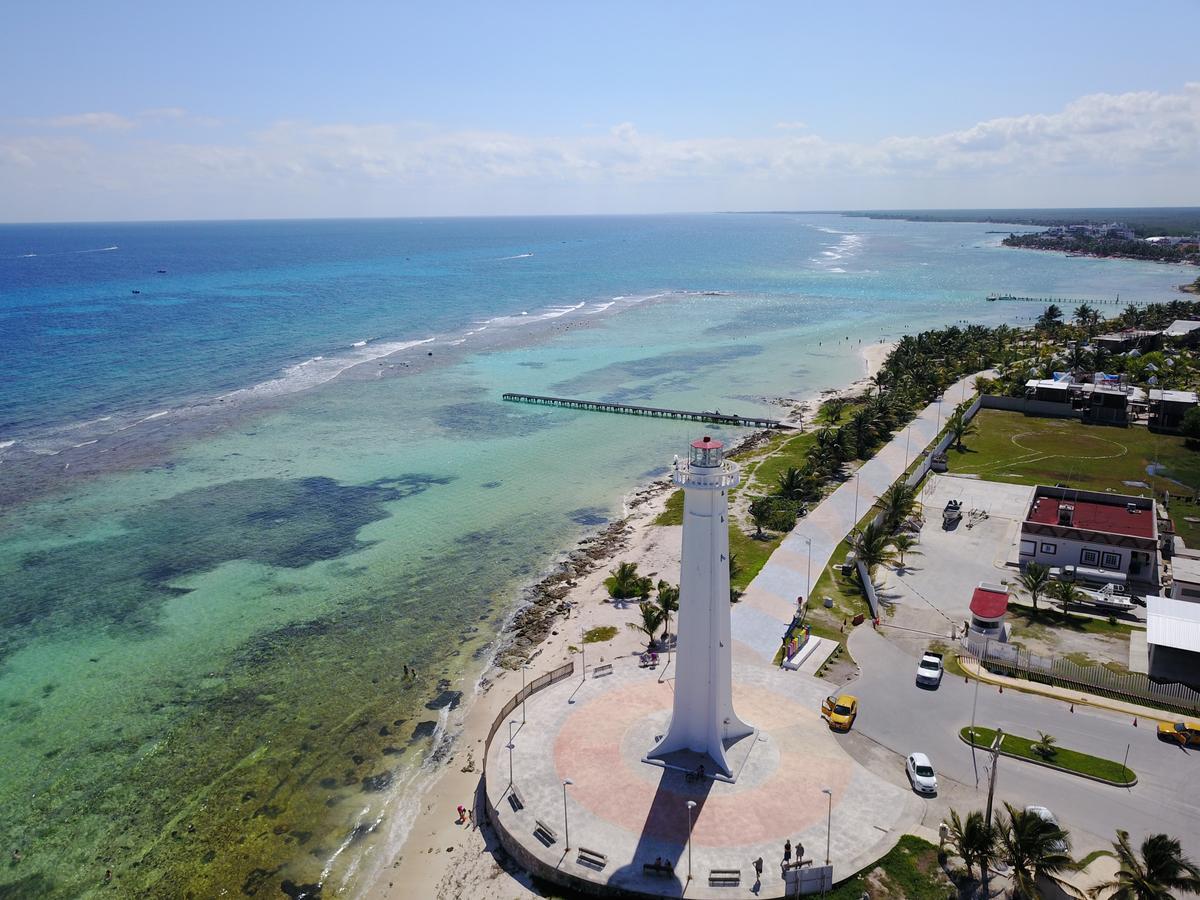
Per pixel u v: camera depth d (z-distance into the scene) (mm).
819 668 55094
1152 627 54281
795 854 38219
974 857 36688
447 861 41312
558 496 93938
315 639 63250
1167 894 32500
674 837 39719
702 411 130750
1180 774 44156
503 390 143250
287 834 43969
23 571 73188
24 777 48188
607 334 197375
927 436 109812
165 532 82000
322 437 114312
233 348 170000
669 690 52219
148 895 40250
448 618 66438
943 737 47531
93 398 129375
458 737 51594
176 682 57500
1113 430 113750
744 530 80562
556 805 42219
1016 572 70188
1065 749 46188
